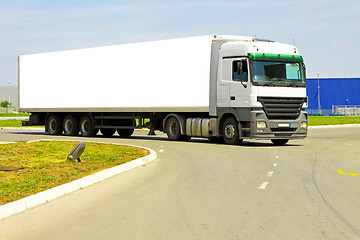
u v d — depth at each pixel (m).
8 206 8.69
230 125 22.66
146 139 28.23
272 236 7.02
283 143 23.89
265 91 21.41
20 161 15.67
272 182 12.00
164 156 18.28
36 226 7.87
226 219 8.10
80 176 12.41
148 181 12.36
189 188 11.20
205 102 23.59
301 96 22.16
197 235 7.11
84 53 29.56
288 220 8.01
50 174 12.72
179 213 8.59
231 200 9.74
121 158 16.56
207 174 13.45
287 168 14.64
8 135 32.97
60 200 10.01
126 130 31.11
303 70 22.45
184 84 24.53
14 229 7.70
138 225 7.76
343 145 23.34
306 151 20.03
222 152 19.61
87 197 10.31
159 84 25.73
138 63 26.80
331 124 48.94
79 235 7.25
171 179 12.62
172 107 25.12
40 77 31.81
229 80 22.41
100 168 13.97
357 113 86.56
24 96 32.62
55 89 31.03
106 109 28.44
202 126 24.03
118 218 8.30
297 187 11.26
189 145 23.12
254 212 8.62
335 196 10.13
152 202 9.62
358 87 87.69
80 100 29.78
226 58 22.61
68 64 30.36
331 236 7.00
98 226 7.77
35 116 32.75
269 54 21.83
